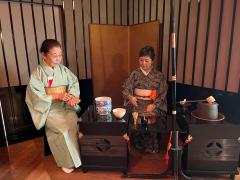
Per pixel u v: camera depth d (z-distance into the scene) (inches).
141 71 83.7
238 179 70.6
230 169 69.8
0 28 86.1
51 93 79.0
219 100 79.0
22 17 90.4
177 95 95.0
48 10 96.0
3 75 90.7
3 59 89.3
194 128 66.5
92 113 78.7
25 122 101.7
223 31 73.8
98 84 103.9
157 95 83.5
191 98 89.0
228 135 66.3
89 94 114.1
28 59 95.3
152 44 93.4
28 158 86.4
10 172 77.0
